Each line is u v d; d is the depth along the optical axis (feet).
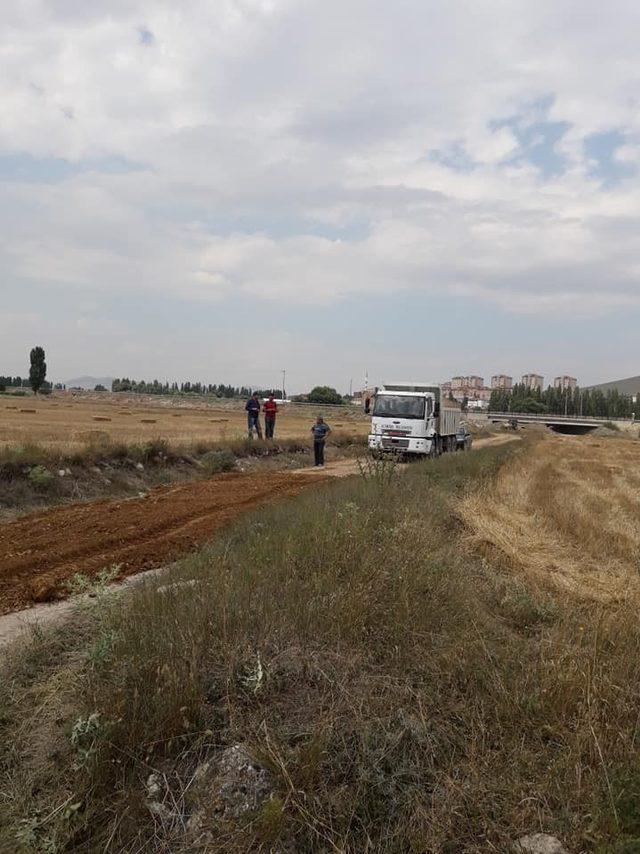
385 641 17.24
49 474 47.47
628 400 597.52
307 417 258.98
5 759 12.71
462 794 12.12
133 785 11.71
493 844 11.28
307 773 11.76
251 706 13.58
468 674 16.11
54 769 12.28
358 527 24.86
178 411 260.62
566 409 563.89
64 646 17.60
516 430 370.53
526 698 14.89
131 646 14.85
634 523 47.14
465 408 125.08
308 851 10.99
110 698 13.01
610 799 11.67
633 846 10.62
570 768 12.77
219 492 52.60
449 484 51.01
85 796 11.50
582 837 11.37
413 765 12.80
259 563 21.58
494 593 24.81
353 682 14.83
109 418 165.07
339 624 17.11
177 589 19.13
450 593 21.49
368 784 12.09
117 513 41.63
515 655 17.79
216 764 12.09
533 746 13.78
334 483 51.85
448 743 13.55
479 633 18.84
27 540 33.24
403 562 22.11
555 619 22.43
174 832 11.00
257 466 79.46
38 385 401.49
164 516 40.32
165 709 12.67
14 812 11.42
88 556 30.30
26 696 14.79
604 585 27.40
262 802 11.37
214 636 15.60
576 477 88.02
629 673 16.58
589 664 16.22
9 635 19.49
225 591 17.81
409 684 15.23
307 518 29.12
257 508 40.04
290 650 15.43
